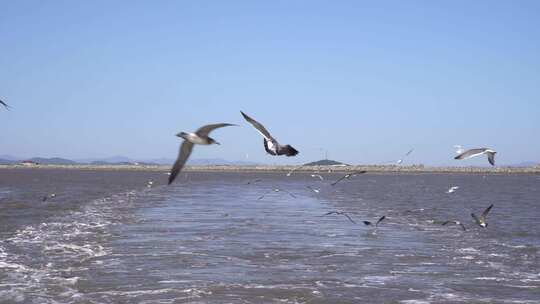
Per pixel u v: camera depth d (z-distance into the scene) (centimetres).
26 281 1948
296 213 4381
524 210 4859
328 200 6091
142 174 17700
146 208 4722
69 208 4588
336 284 1961
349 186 10012
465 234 3194
